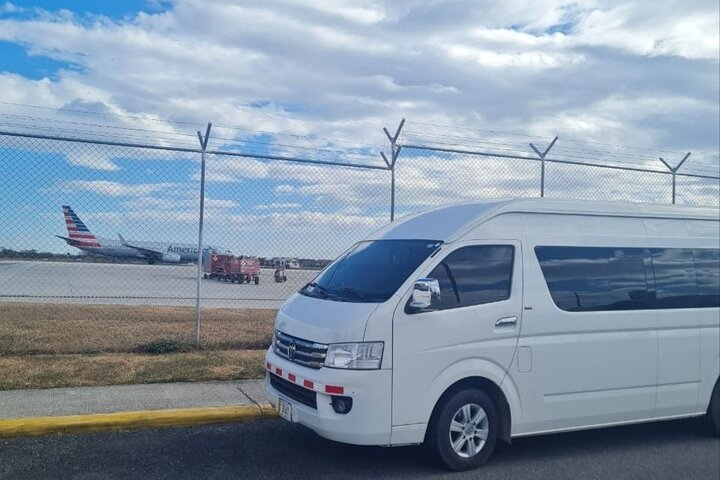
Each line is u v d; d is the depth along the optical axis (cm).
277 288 2341
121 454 622
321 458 632
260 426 723
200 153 973
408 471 604
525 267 646
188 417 712
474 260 630
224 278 2534
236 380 864
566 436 743
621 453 684
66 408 711
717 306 745
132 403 742
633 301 694
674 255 732
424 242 647
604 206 710
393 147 1065
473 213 657
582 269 675
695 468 639
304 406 594
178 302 1714
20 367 859
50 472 571
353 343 568
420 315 588
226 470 592
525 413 631
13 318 1198
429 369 586
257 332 1139
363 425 563
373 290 613
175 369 884
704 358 728
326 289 664
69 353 951
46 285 1950
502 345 620
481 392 615
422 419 583
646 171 1177
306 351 597
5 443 637
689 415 724
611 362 673
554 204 686
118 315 1293
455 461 600
